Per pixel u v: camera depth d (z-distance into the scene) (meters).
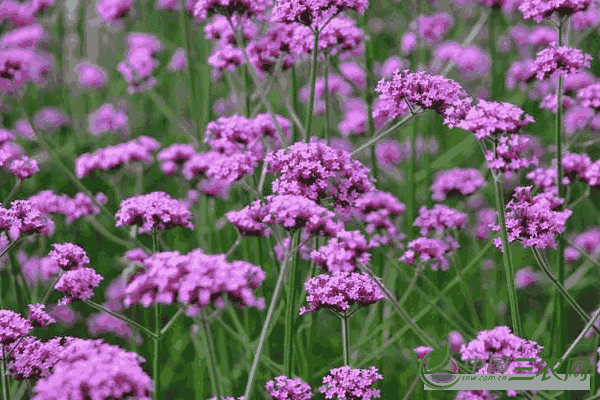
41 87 9.29
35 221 3.92
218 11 4.39
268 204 3.68
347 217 4.00
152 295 3.05
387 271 5.85
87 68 9.31
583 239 6.58
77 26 9.09
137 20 10.12
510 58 8.48
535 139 6.58
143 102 8.93
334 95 7.51
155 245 4.06
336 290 3.62
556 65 4.17
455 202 7.00
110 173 6.02
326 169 3.75
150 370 5.73
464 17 8.20
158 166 7.99
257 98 5.77
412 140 6.20
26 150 8.66
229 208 6.75
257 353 3.29
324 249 3.73
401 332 4.61
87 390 2.75
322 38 4.89
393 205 5.14
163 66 8.95
